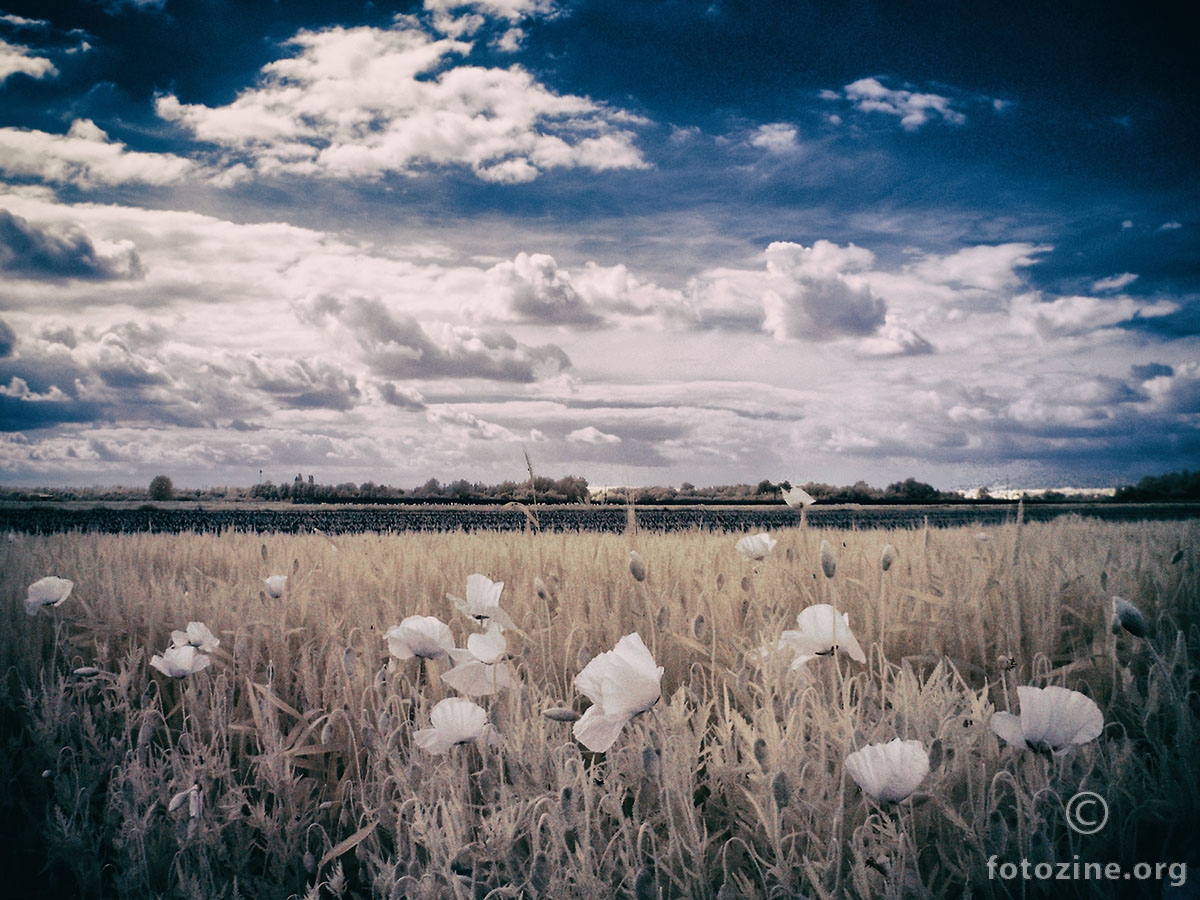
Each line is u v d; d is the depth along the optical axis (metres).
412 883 1.32
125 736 2.37
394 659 2.34
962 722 1.65
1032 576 2.95
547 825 1.49
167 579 4.29
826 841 1.38
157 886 1.81
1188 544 3.45
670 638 2.53
